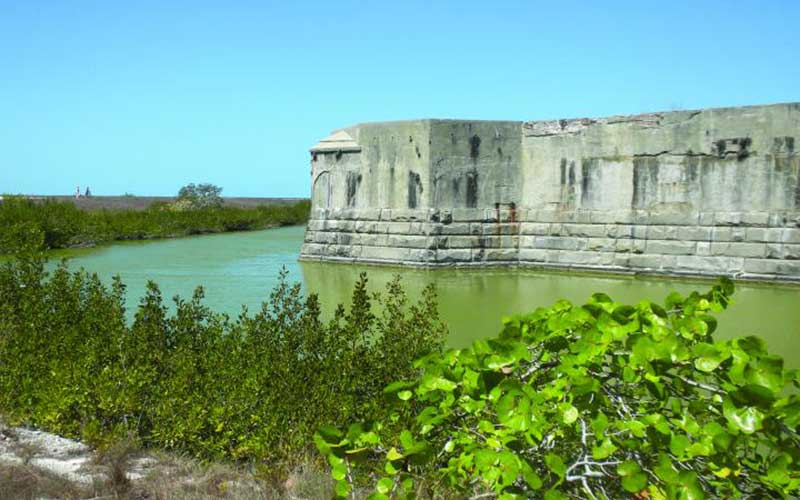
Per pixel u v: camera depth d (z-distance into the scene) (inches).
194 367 270.1
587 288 721.6
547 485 134.1
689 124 802.8
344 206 967.0
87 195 3196.4
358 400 256.5
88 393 259.1
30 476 199.6
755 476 122.5
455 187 900.0
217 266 915.4
